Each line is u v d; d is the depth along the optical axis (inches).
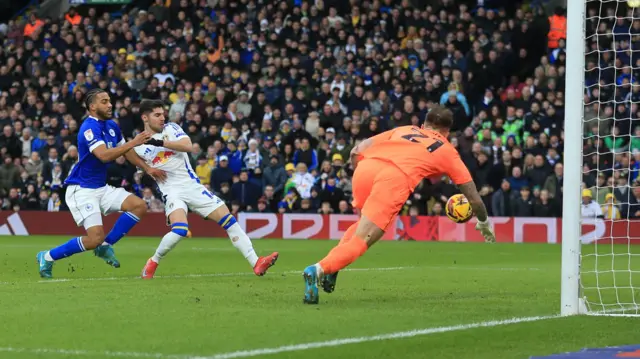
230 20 1326.3
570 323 317.1
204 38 1277.1
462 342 274.5
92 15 1363.2
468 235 1008.9
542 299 399.2
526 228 995.9
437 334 285.6
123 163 1083.9
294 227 1047.6
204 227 1068.5
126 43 1304.1
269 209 1057.5
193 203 503.8
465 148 1039.0
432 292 426.3
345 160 1061.1
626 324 317.1
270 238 1047.0
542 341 279.4
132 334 283.0
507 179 1010.1
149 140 499.5
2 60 1354.6
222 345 263.4
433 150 370.3
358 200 377.7
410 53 1202.6
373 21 1251.8
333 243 944.9
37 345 263.6
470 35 1221.7
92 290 419.2
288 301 375.9
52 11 1472.7
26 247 831.7
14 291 413.4
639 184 998.4
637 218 989.2
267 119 1120.8
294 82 1184.2
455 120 1101.1
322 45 1225.4
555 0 1333.7
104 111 502.0
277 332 288.5
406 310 349.7
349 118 1091.9
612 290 451.5
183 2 1330.0
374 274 538.0
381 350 258.7
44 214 1088.8
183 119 1168.8
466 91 1157.1
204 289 427.2
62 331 288.8
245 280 487.5
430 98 1135.6
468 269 587.8
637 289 455.5
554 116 1073.5
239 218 1054.4
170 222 503.8
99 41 1318.9
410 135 376.2
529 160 1012.5
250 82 1181.7
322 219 1042.1
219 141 1090.7
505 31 1221.7
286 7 1284.4
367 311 344.8
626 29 1167.0
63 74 1259.2
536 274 543.2
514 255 761.0
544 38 1197.7
